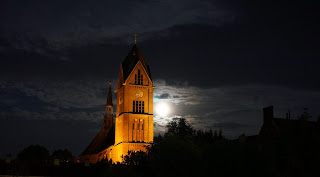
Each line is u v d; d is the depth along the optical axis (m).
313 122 82.12
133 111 165.12
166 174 83.38
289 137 75.56
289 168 74.75
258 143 85.81
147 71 169.75
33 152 183.00
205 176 78.31
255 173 73.94
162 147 86.94
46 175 114.12
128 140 162.00
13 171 104.88
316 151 73.44
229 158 76.38
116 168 105.81
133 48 171.50
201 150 82.94
